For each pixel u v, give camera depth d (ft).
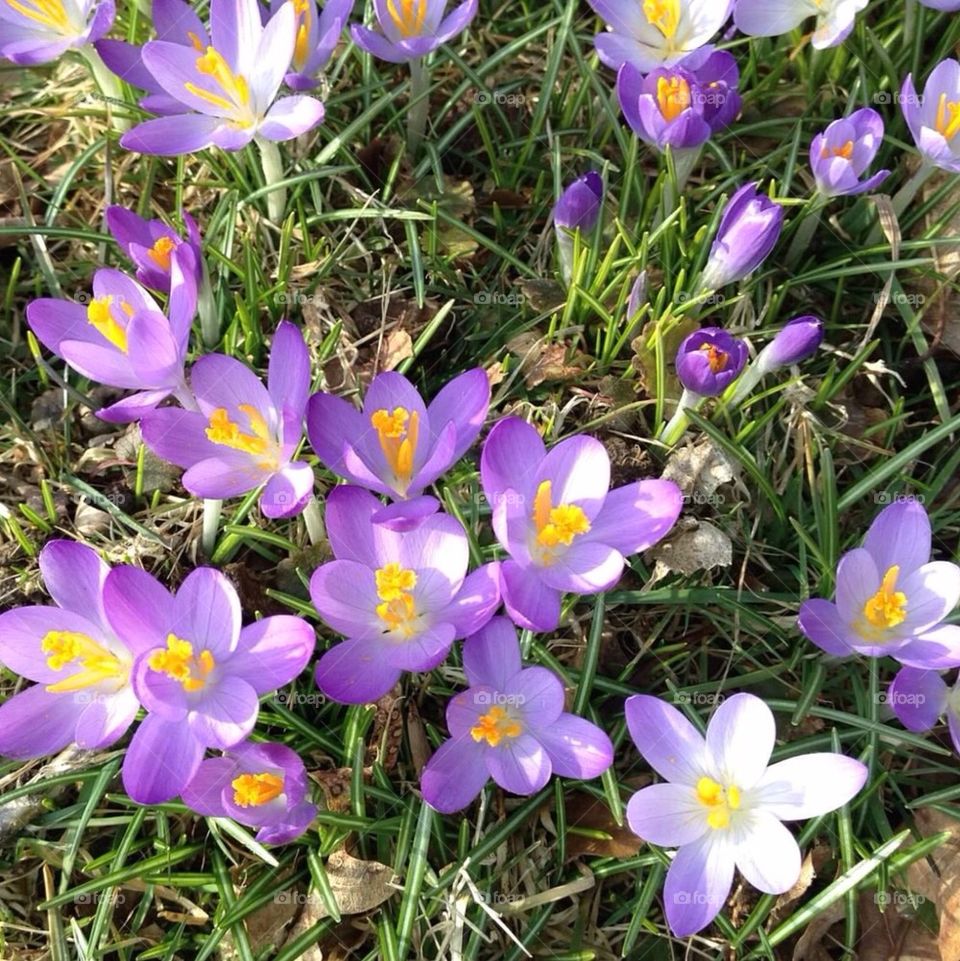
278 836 0.85
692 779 0.89
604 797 0.96
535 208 1.26
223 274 1.16
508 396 1.15
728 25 1.36
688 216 1.24
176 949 0.93
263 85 1.07
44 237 1.22
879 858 0.92
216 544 1.07
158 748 0.82
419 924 0.94
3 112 1.29
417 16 1.15
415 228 1.20
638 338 1.14
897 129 1.32
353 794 0.93
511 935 0.90
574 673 1.01
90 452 1.11
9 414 1.15
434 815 0.94
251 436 0.92
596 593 0.92
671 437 1.10
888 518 0.96
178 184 1.22
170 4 1.12
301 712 1.00
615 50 1.18
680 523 1.06
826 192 1.14
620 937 0.96
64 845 0.96
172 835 0.97
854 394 1.20
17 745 0.87
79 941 0.93
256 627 0.86
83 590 0.89
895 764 1.03
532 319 1.19
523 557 0.85
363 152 1.27
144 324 0.88
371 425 0.91
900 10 1.37
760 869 0.86
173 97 1.10
